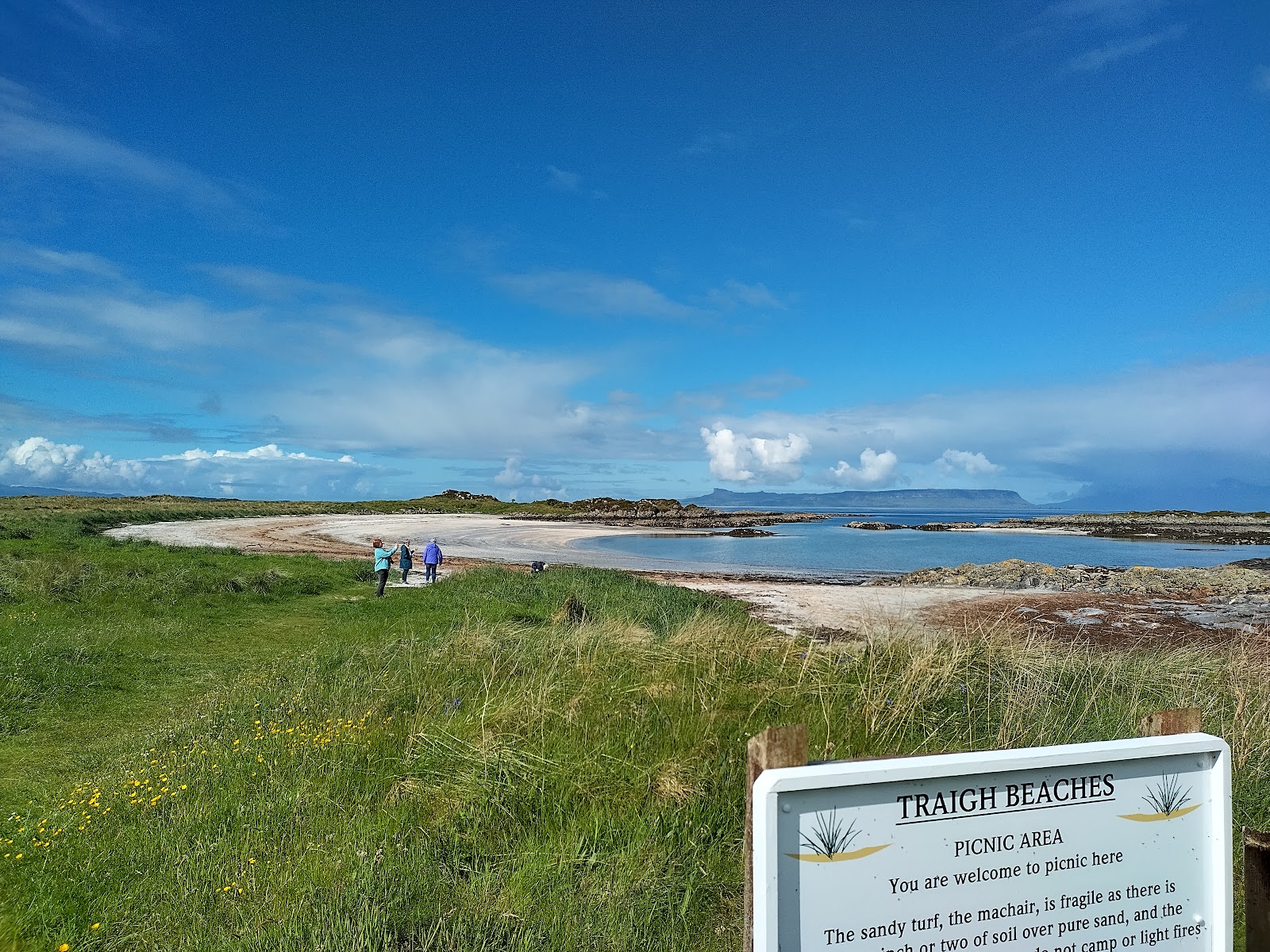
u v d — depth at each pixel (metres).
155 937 3.85
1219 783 2.66
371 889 3.84
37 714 8.34
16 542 25.55
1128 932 2.60
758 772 2.36
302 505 107.19
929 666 7.15
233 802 5.21
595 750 5.28
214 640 12.97
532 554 44.25
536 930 3.62
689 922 3.80
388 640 11.59
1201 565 44.88
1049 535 84.62
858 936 2.36
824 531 93.38
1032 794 2.51
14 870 4.55
